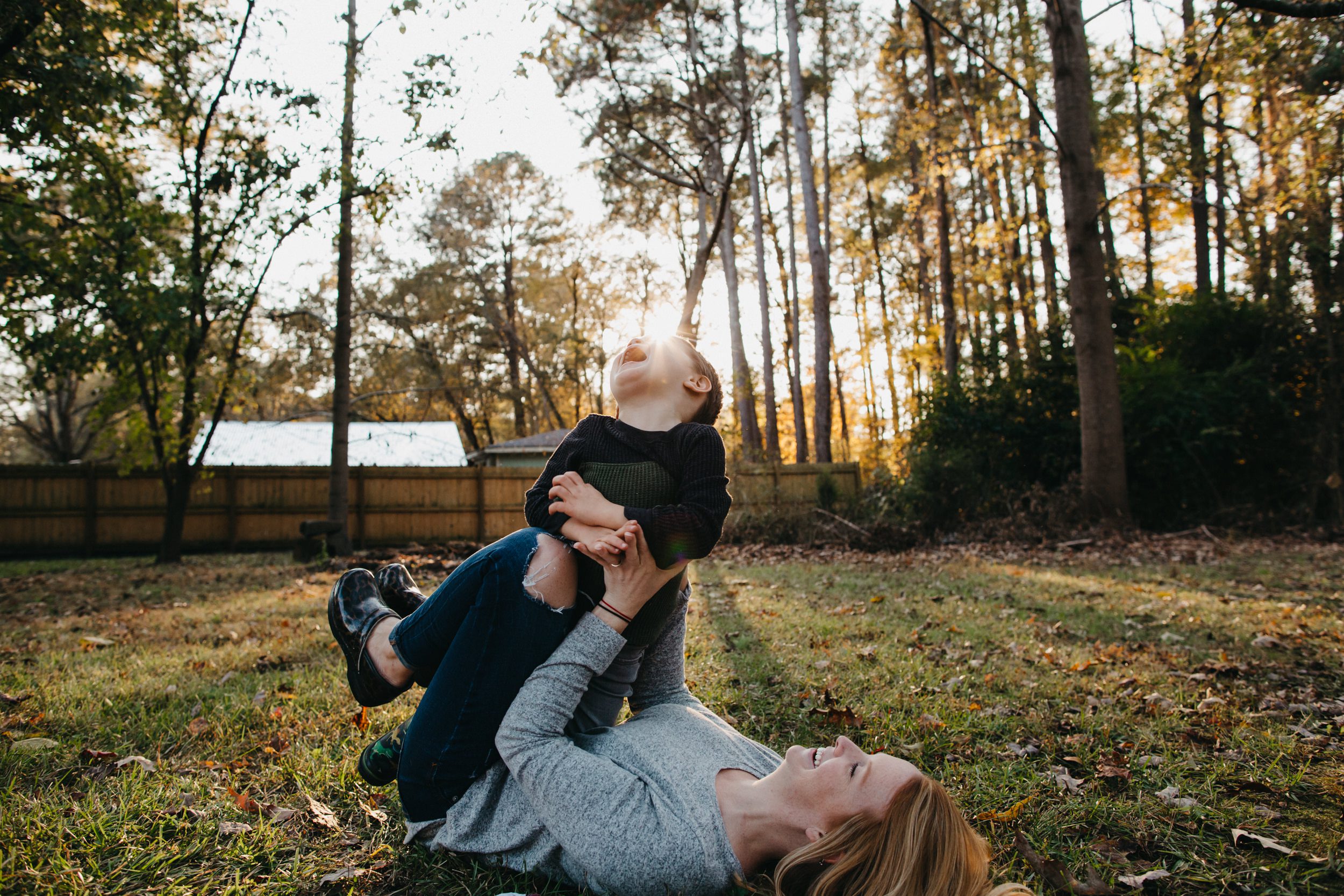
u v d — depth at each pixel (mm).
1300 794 2412
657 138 14977
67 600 7578
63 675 3881
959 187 25812
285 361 25500
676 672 2268
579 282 37969
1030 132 17047
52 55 7812
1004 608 5848
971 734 2898
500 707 1787
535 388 38750
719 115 16875
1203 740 2848
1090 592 6621
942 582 7500
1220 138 13570
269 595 7477
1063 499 12492
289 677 3764
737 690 3537
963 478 13289
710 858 1598
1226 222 16500
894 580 7785
